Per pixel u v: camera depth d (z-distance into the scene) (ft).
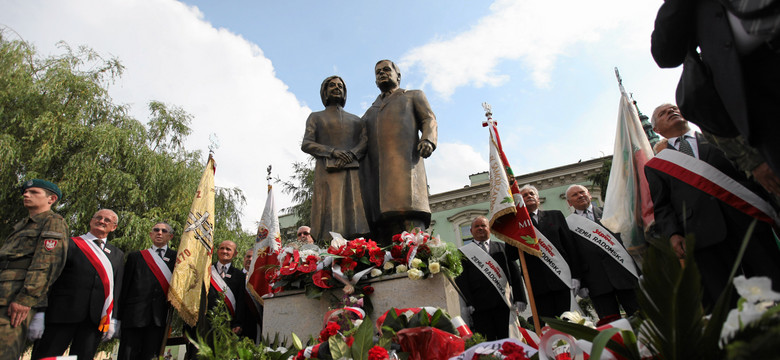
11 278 12.10
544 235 15.66
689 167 9.78
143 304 15.65
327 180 15.42
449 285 12.15
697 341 3.84
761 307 3.63
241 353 8.07
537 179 74.64
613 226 12.99
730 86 5.73
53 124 38.37
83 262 14.34
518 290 16.58
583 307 31.07
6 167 35.73
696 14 6.36
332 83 17.17
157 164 42.29
